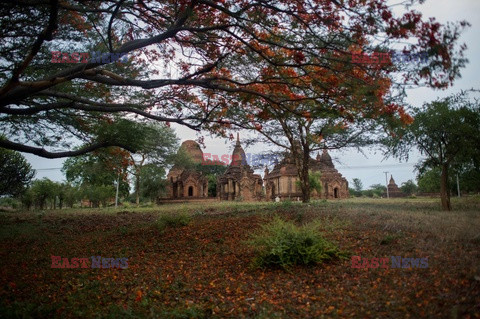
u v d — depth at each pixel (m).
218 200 41.78
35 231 14.20
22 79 10.57
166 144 21.09
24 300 5.86
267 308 5.24
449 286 5.09
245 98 9.80
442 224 9.51
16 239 12.39
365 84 6.89
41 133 13.06
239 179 46.19
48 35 6.46
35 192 44.28
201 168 51.56
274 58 8.45
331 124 18.27
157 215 19.75
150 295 6.09
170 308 5.44
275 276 6.95
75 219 18.61
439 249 6.96
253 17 7.60
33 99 11.22
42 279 7.22
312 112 8.44
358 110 7.68
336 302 5.26
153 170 39.78
